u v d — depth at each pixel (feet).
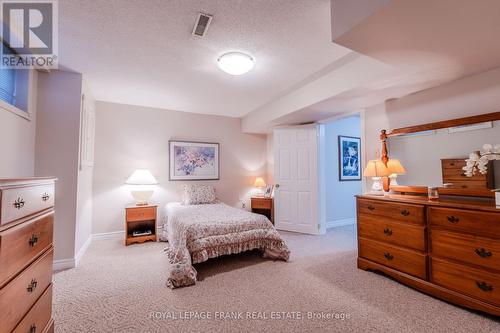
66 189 8.87
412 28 4.99
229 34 6.69
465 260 5.93
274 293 6.84
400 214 7.39
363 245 8.55
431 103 8.29
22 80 7.97
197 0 5.33
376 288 7.11
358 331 5.17
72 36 6.77
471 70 7.01
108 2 5.40
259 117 14.44
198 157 15.34
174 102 13.21
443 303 6.26
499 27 4.94
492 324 5.37
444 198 7.56
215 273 8.26
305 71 9.13
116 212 13.03
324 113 11.76
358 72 8.05
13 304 3.34
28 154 8.05
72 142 9.04
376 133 10.16
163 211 14.11
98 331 5.17
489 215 5.55
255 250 10.68
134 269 8.63
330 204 15.97
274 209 15.19
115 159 13.09
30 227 3.85
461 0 4.12
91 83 10.37
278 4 5.49
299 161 14.23
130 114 13.55
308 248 11.09
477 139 7.14
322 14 5.86
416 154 8.60
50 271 4.61
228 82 10.27
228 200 16.30
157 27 6.35
